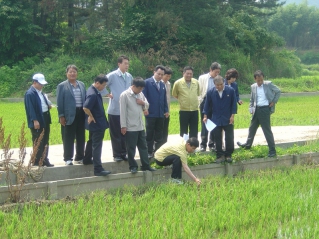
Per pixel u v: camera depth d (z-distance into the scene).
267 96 13.45
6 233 7.99
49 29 44.78
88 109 10.71
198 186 11.09
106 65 39.72
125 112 11.10
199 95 13.43
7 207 9.15
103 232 8.01
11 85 38.56
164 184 10.95
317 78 51.91
